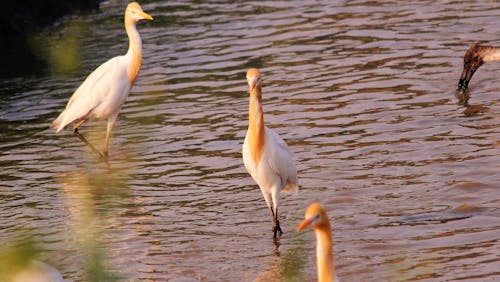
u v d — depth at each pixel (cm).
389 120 1659
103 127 1758
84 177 1483
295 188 1249
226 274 1093
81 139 1625
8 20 2527
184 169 1493
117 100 1585
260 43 2261
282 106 1784
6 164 1574
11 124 1805
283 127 1666
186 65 2123
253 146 1182
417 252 1110
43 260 1152
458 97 1775
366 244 1145
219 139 1628
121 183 1447
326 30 2328
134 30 1603
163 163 1530
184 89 1945
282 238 1195
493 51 1802
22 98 1975
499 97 1764
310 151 1530
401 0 2578
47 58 2275
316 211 805
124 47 2317
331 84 1898
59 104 1909
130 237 1221
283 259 1125
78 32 2498
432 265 1067
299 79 1950
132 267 1122
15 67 2234
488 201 1256
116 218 1296
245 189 1386
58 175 1503
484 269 1045
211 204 1336
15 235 1247
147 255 1159
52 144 1672
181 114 1786
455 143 1512
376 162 1453
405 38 2198
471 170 1377
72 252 1177
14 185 1464
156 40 2372
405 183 1352
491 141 1508
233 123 1709
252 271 1097
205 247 1177
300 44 2222
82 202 1366
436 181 1348
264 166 1185
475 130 1573
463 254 1092
